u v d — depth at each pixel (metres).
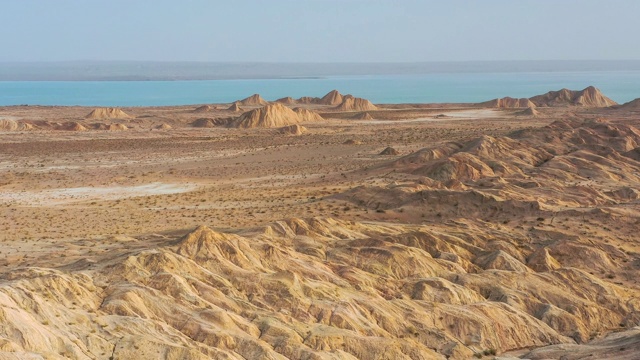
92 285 56.38
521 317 63.12
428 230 83.12
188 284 58.53
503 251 76.00
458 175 118.50
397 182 115.50
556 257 78.62
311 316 58.16
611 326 65.81
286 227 76.44
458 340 59.78
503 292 67.44
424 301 63.81
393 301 62.91
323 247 73.38
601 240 85.12
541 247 80.75
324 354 52.03
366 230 81.19
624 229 89.88
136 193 113.94
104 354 47.97
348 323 57.56
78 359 46.16
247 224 87.12
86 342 48.34
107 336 49.66
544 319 64.19
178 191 115.56
